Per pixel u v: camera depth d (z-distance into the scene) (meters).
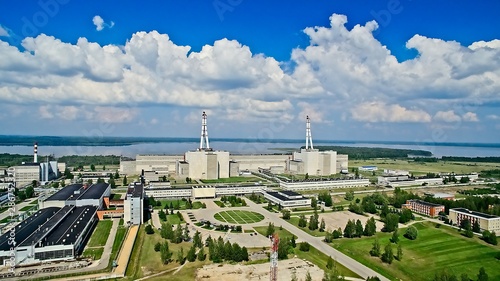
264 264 166.00
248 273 155.62
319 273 157.38
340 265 168.50
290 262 169.38
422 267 168.25
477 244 199.00
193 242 186.62
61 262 165.62
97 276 150.50
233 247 170.00
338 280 143.62
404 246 195.12
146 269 159.25
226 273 155.38
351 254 182.75
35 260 162.38
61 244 168.12
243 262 168.12
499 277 158.62
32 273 153.25
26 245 162.00
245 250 170.12
